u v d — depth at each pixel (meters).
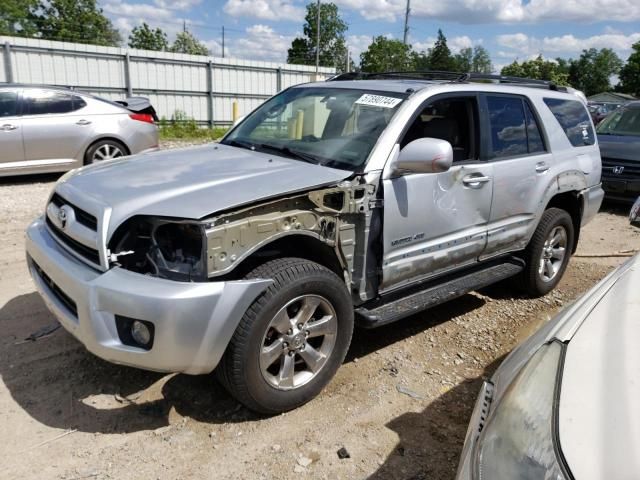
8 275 4.94
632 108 9.79
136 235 2.84
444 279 4.16
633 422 1.57
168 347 2.64
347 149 3.51
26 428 2.92
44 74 19.53
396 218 3.46
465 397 3.43
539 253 4.84
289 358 3.04
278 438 2.94
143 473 2.65
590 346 1.99
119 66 21.12
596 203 5.41
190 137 20.38
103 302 2.67
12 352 3.63
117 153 9.59
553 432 1.65
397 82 4.16
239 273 3.07
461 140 4.09
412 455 2.87
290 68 25.53
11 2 54.75
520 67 76.31
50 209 3.37
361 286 3.42
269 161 3.55
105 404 3.15
